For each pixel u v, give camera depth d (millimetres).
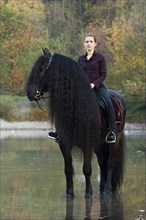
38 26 79500
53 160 19391
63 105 11602
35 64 11867
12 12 55812
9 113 47125
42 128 42531
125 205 11422
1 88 58750
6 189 13266
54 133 12102
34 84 11758
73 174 12305
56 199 12062
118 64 51062
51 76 11703
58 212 10719
